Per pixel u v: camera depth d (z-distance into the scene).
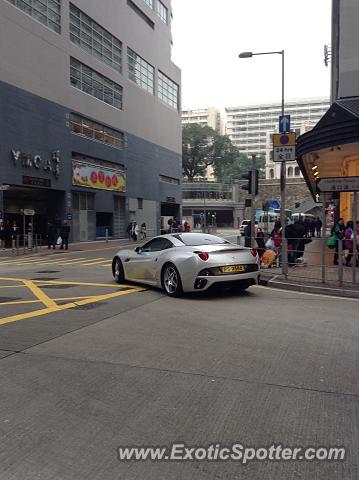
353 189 11.15
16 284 11.98
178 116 57.06
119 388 4.45
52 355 5.51
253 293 10.39
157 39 50.72
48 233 28.94
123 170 42.50
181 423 3.69
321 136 16.53
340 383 4.58
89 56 36.41
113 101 40.81
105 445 3.34
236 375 4.80
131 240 40.09
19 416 3.83
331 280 11.67
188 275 9.34
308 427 3.62
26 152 28.70
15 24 27.72
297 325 7.06
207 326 6.99
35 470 3.02
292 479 2.93
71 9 34.34
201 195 97.75
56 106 31.84
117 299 9.42
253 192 15.24
